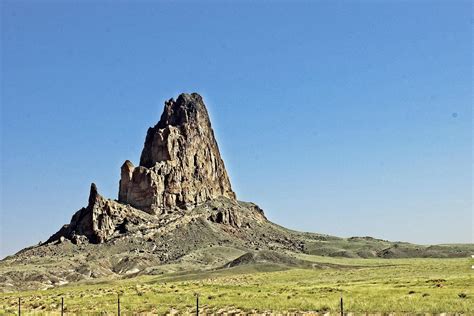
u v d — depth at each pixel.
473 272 122.75
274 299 78.31
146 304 81.25
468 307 60.16
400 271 145.00
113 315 70.06
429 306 62.06
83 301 91.38
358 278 130.88
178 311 73.19
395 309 62.00
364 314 61.19
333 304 67.94
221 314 69.31
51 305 89.31
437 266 150.88
